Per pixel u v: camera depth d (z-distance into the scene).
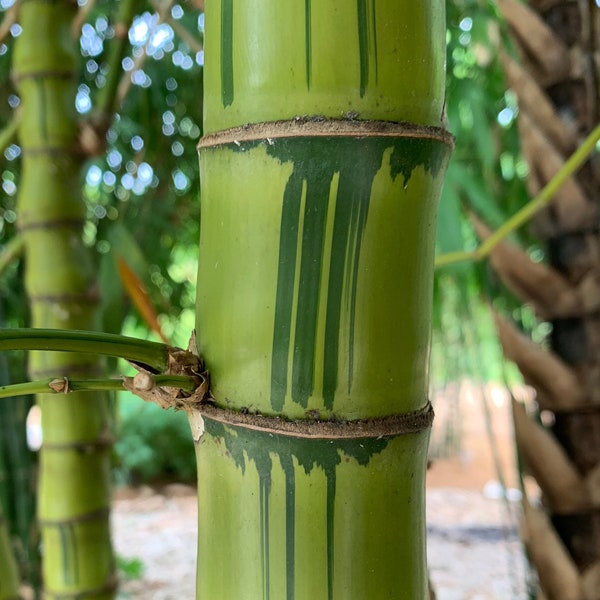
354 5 0.20
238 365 0.22
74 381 0.20
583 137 0.45
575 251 0.45
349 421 0.22
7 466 0.64
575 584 0.43
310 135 0.20
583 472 0.44
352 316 0.21
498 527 1.63
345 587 0.22
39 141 0.44
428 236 0.23
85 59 0.83
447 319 0.95
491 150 0.64
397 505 0.23
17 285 0.70
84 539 0.45
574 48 0.45
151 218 0.86
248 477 0.22
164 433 2.16
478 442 2.46
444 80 0.23
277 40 0.21
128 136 0.91
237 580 0.23
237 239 0.22
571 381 0.44
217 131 0.22
